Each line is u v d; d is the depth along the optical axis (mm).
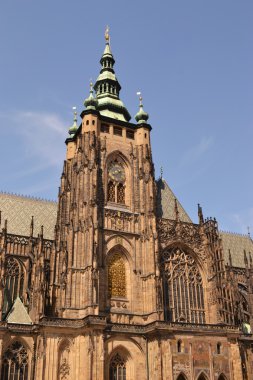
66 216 141000
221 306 134375
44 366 108438
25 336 120000
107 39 179875
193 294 138125
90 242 123812
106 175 141375
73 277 121625
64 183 147625
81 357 112000
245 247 188750
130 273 131625
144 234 135750
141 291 129750
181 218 154000
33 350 118688
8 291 139750
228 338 127375
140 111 155500
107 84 166250
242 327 147375
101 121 147750
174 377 115812
